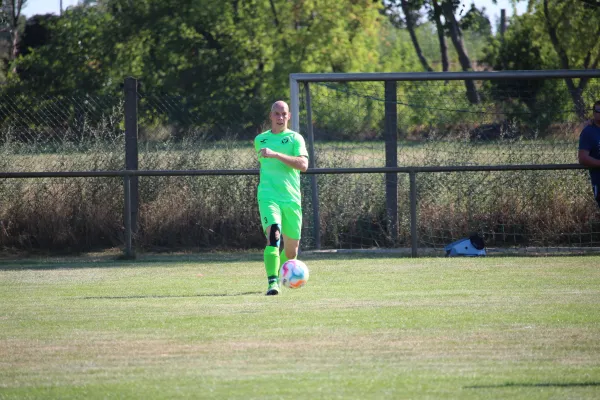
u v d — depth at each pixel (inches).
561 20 4259.4
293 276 1170.6
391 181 1792.6
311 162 1790.1
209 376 721.6
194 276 1400.1
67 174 1635.1
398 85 2144.4
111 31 4616.1
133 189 1768.0
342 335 883.4
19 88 1958.7
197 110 1861.5
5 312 1046.4
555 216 1768.0
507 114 1959.9
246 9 4763.8
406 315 993.5
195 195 1792.6
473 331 899.4
